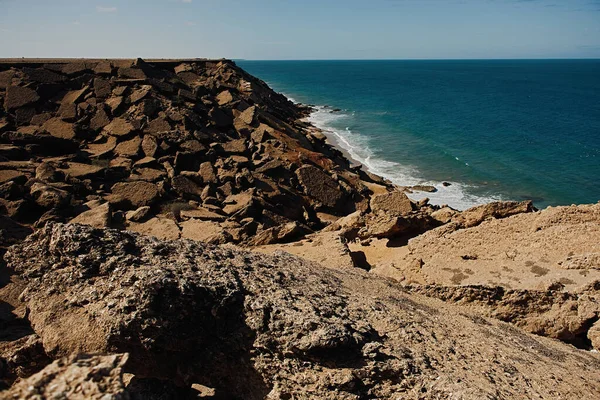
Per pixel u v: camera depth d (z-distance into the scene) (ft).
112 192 88.22
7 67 140.15
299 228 74.08
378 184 141.49
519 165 174.60
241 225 82.17
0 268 53.47
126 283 27.32
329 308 31.73
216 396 28.22
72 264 29.45
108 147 108.58
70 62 158.30
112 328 25.81
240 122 139.85
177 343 26.96
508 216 63.21
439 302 45.80
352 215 80.48
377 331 31.94
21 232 68.39
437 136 229.45
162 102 127.03
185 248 34.04
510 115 303.27
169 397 26.99
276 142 127.03
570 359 38.29
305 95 437.58
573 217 55.31
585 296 44.52
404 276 54.08
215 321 28.68
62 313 27.55
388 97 420.77
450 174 163.53
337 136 225.15
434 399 26.55
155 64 188.34
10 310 45.01
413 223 68.64
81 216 73.36
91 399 17.33
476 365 31.50
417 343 31.99
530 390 29.78
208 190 94.89
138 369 26.76
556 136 231.30
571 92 478.59
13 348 29.86
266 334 27.81
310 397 26.05
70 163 96.73
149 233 74.59
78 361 19.29
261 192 98.63
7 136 99.91
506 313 45.68
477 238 57.88
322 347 27.17
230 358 28.32
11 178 80.79
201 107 136.46
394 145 208.13
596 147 205.98
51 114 119.96
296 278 36.58
